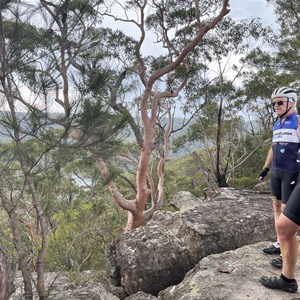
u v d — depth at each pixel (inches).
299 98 684.7
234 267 176.4
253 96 783.7
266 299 141.9
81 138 172.2
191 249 238.5
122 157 603.2
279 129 158.1
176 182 1050.7
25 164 166.6
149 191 606.9
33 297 190.1
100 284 208.7
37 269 179.2
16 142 160.9
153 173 893.2
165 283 228.1
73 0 169.0
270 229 251.1
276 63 823.1
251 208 280.2
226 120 815.1
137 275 227.0
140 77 735.1
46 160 173.9
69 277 219.0
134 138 633.0
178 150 887.7
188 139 843.4
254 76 772.6
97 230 349.4
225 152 874.1
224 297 148.5
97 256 314.3
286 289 144.9
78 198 232.4
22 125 156.4
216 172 740.0
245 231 248.1
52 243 282.7
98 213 295.6
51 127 163.2
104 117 174.9
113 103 190.7
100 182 270.5
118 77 221.9
